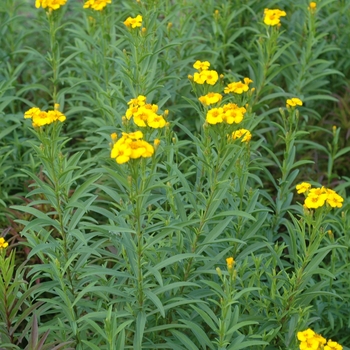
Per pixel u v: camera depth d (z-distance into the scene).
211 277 0.98
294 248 0.94
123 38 1.17
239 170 0.99
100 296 0.93
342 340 1.00
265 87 1.24
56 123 0.90
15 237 1.12
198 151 1.01
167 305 0.89
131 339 0.94
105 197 1.17
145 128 0.88
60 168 0.92
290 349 0.91
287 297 0.92
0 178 1.19
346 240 1.05
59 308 0.94
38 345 0.89
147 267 0.88
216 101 0.95
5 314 0.92
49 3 1.18
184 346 0.93
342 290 1.01
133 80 1.12
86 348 0.92
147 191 0.87
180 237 0.94
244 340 0.93
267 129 1.25
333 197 0.89
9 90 1.28
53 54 1.22
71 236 0.95
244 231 1.03
